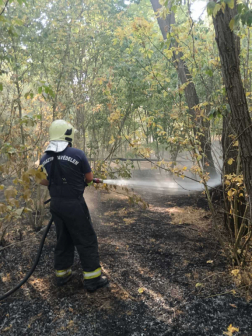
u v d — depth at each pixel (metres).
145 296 2.33
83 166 2.40
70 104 4.23
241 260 2.54
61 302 2.27
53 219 2.44
